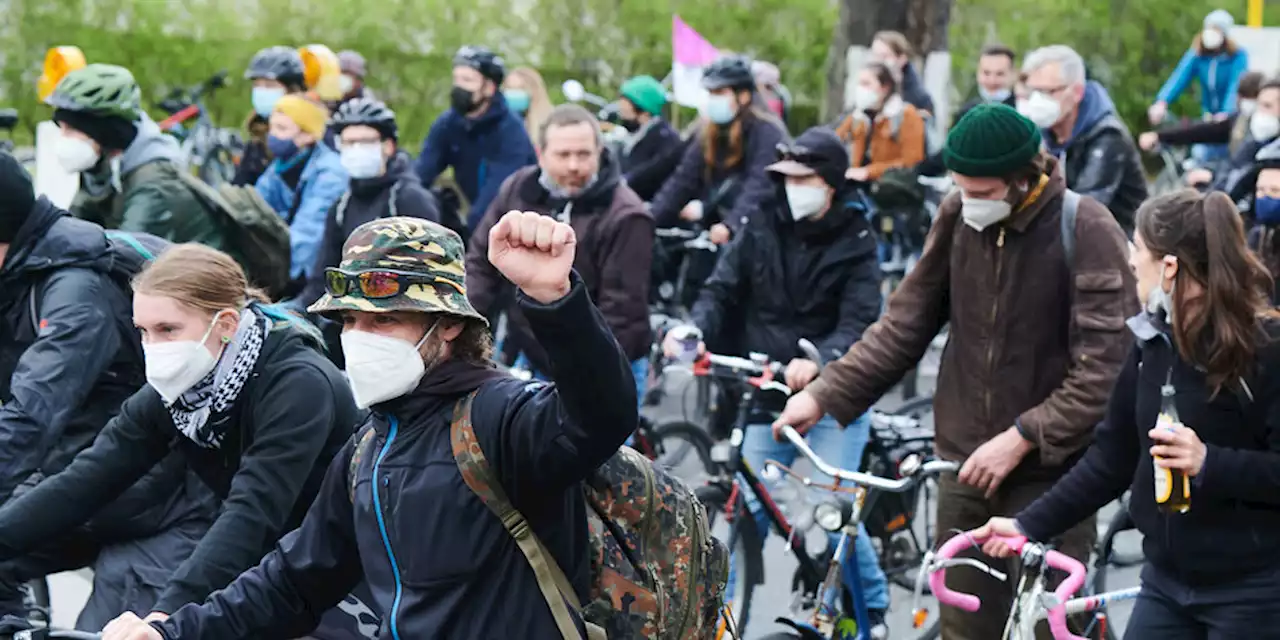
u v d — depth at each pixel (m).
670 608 3.63
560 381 3.25
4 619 3.81
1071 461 5.54
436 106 19.22
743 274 7.10
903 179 12.95
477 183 11.87
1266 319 4.29
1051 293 5.55
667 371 9.76
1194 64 17.97
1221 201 4.31
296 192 9.60
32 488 4.61
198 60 18.20
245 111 18.45
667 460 8.67
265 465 4.39
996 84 14.36
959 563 4.93
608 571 3.58
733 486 6.75
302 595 3.76
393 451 3.48
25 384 4.95
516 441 3.32
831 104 17.34
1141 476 4.57
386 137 8.55
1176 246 4.32
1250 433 4.33
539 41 20.11
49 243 5.10
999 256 5.60
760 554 6.81
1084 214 5.54
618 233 7.52
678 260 12.54
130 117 7.06
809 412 6.03
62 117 7.02
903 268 12.95
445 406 3.47
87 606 5.03
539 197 7.64
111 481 4.51
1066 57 8.98
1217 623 4.44
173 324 4.35
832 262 6.94
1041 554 4.79
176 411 4.48
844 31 17.06
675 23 16.80
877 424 7.20
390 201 8.50
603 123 15.02
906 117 13.28
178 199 7.02
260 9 18.62
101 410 5.25
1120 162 9.13
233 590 3.77
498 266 3.18
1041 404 5.58
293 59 11.53
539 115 14.61
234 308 4.43
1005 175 5.41
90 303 5.07
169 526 5.03
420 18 19.16
